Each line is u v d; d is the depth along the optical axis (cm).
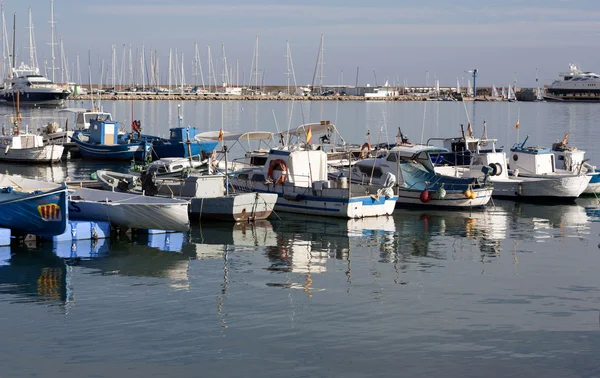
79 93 16650
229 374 1549
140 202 2831
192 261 2445
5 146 5391
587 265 2425
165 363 1596
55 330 1773
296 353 1656
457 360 1628
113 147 5503
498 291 2120
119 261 2433
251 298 2036
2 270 2306
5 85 13200
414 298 2048
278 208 3334
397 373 1564
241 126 9625
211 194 3161
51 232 2641
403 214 3350
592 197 3909
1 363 1584
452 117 12438
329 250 2623
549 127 9712
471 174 3903
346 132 8862
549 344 1716
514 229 3034
